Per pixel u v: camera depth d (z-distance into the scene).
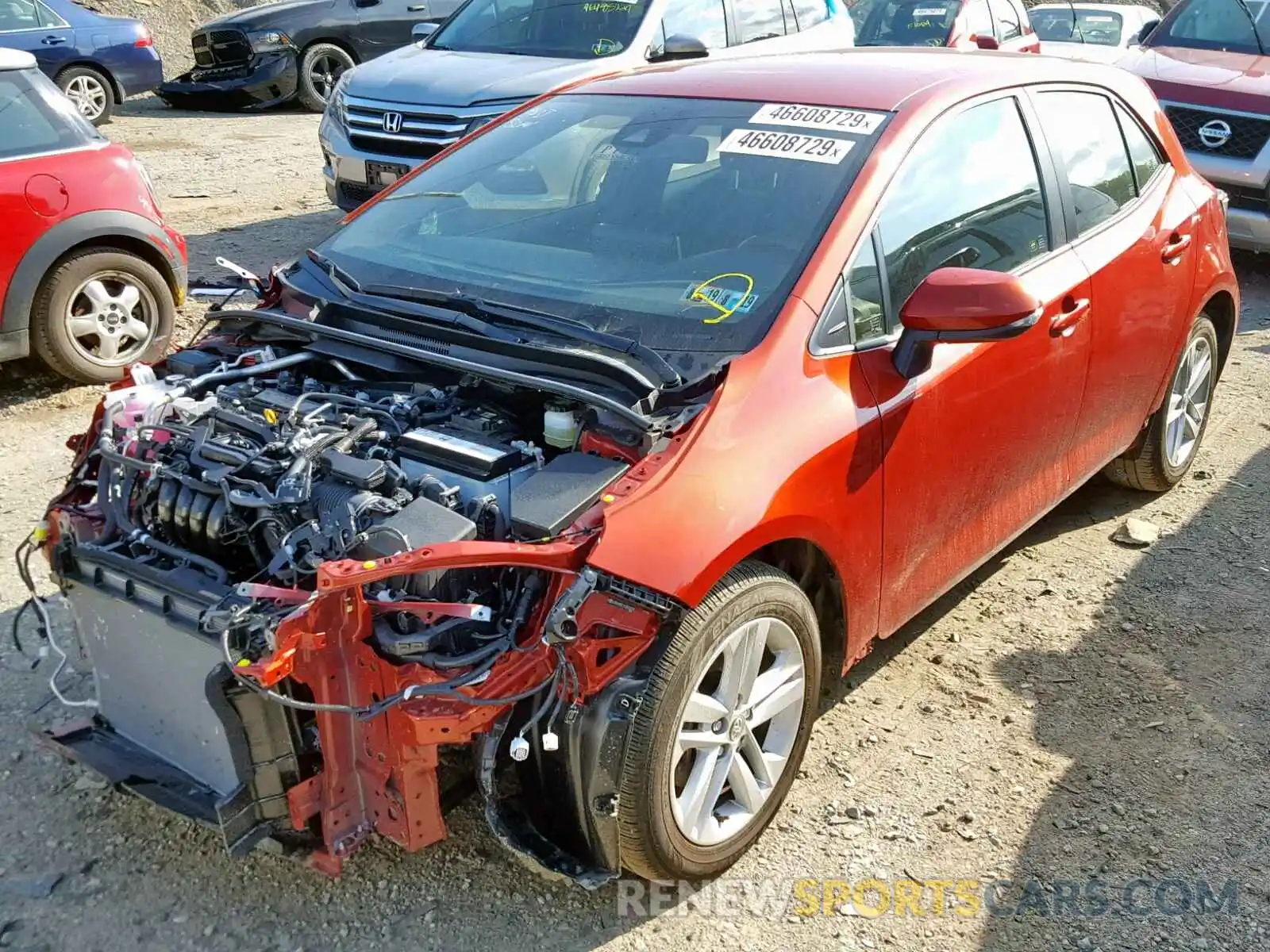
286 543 2.62
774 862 3.07
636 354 2.98
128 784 2.82
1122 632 4.14
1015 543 4.80
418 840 2.62
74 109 6.17
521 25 8.76
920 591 3.56
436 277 3.48
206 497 2.75
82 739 3.02
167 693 2.81
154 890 2.93
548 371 3.00
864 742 3.54
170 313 6.55
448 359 3.01
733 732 2.90
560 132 3.98
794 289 3.08
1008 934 2.86
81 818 3.17
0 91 5.83
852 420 3.03
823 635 3.30
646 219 3.49
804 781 3.37
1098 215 4.24
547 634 2.47
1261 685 3.85
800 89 3.78
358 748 2.62
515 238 3.59
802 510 2.87
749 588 2.78
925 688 3.81
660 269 3.29
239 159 11.88
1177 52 9.36
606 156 3.77
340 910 2.88
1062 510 5.13
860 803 3.29
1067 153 4.13
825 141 3.49
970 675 3.88
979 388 3.49
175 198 10.22
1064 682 3.85
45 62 12.92
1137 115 4.66
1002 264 3.69
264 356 3.42
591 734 2.61
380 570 2.37
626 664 2.61
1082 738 3.58
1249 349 7.18
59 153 5.96
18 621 3.39
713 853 2.90
